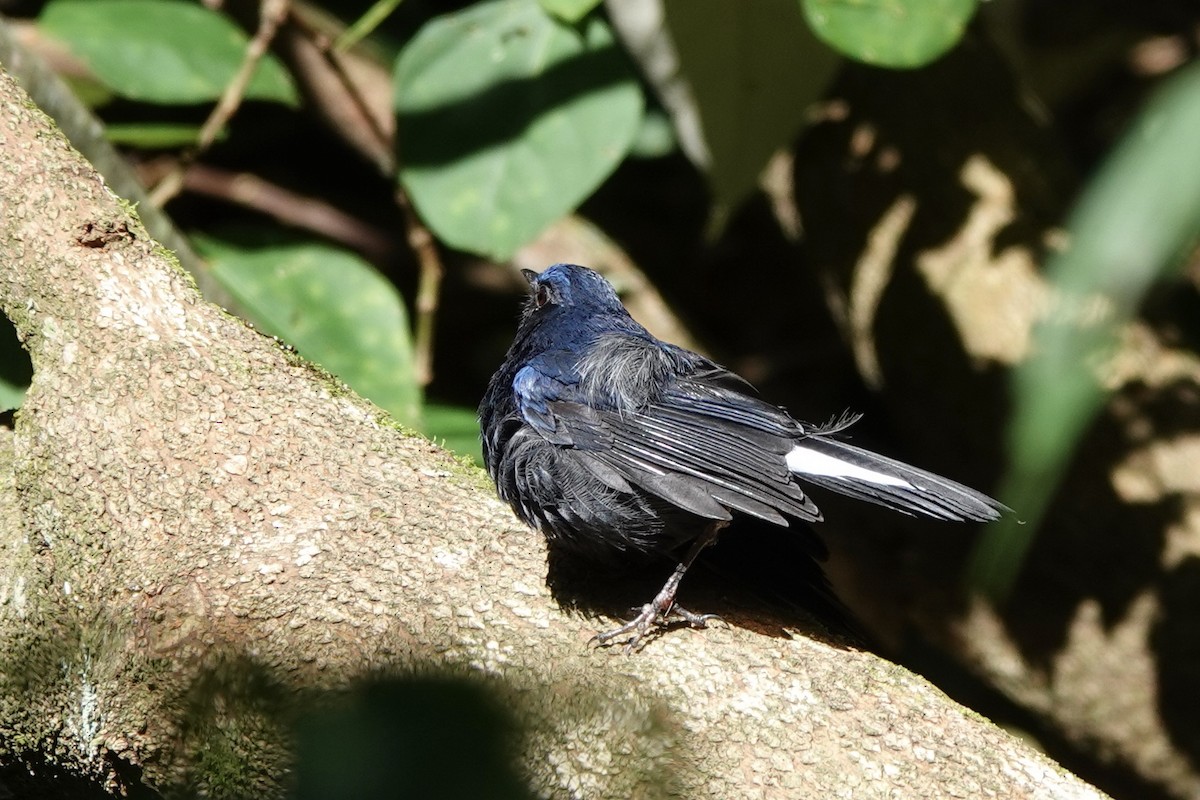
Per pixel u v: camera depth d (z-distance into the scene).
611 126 11.82
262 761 7.00
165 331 8.30
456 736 5.01
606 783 6.89
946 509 7.67
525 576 7.59
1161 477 11.89
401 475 8.09
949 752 6.89
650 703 7.00
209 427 7.98
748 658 7.29
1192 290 12.52
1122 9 17.19
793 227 14.85
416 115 11.92
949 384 13.07
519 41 12.01
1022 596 12.36
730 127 11.38
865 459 8.06
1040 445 4.38
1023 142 13.48
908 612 13.02
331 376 8.76
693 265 16.94
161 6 13.32
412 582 7.43
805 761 6.82
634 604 7.76
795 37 10.80
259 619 7.30
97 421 7.99
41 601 7.73
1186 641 11.87
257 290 11.73
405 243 16.12
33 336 8.37
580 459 8.49
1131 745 12.25
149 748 7.28
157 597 7.40
